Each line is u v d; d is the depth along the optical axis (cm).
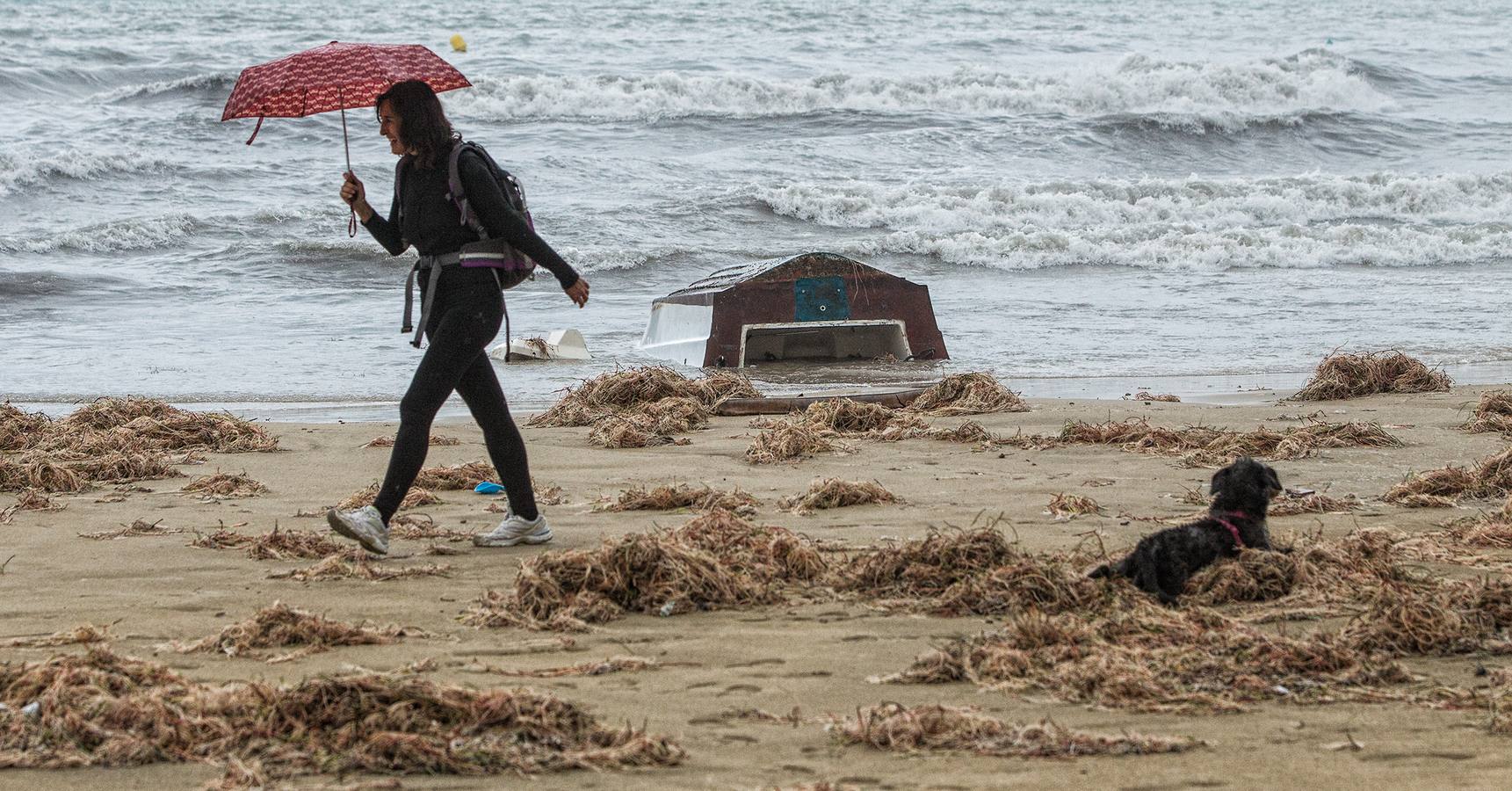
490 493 1828
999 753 811
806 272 3353
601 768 784
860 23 12594
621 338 3784
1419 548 1399
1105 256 5222
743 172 6544
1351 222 6153
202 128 6969
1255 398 2867
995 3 15150
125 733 821
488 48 10125
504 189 1438
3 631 1113
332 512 1391
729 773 778
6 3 13825
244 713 855
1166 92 8506
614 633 1111
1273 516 1611
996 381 2784
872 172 6681
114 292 4328
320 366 3269
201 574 1338
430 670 990
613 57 9669
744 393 2748
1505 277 4938
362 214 1478
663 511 1689
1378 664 992
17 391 2928
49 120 7150
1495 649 1048
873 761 800
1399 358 2947
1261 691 938
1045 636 1038
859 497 1705
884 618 1159
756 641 1084
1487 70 10256
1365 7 16788
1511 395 2512
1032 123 7775
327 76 1403
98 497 1797
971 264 5184
